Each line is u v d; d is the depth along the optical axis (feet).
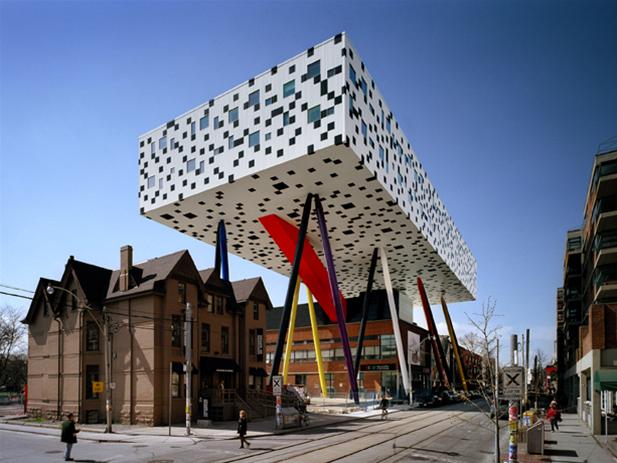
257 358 147.64
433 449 71.15
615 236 148.97
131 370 111.24
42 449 74.54
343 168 146.92
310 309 235.20
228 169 158.40
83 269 124.67
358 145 141.38
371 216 185.16
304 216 164.96
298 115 143.74
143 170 186.39
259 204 174.81
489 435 89.51
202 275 137.18
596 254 153.48
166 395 109.09
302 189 162.09
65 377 120.26
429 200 225.35
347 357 171.63
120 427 103.45
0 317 236.43
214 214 184.55
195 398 116.88
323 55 142.51
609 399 113.91
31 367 131.23
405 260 248.11
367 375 246.27
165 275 113.39
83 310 117.60
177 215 184.85
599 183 144.15
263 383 149.89
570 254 242.58
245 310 144.87
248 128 155.74
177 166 174.91
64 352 121.90
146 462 62.44
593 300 166.81
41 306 131.54
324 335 265.34
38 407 126.31
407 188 188.24
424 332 291.99
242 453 68.49
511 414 52.08
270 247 226.58
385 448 72.08
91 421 114.62
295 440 82.07
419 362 268.41
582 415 123.24
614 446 75.51
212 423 110.11
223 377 132.77
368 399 217.56
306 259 202.49
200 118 171.22
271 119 150.10
